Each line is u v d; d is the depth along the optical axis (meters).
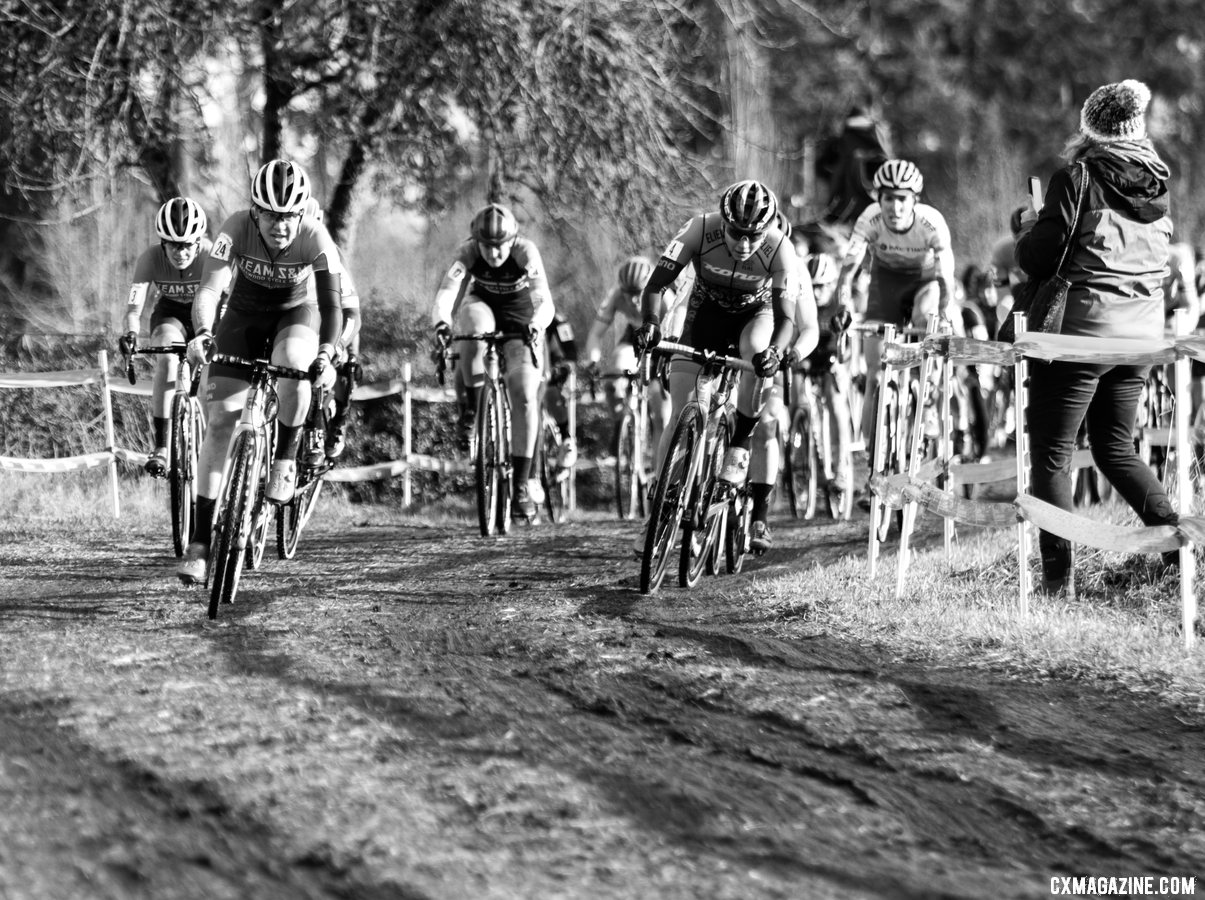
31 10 40.41
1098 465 20.56
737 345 23.92
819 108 102.88
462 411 32.12
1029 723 14.59
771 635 18.66
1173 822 12.12
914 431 22.23
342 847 10.47
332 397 25.70
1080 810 12.30
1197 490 23.86
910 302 33.03
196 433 27.55
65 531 31.53
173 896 9.49
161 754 12.41
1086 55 120.19
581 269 74.06
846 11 106.75
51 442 40.94
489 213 30.00
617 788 12.20
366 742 13.08
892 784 12.73
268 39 43.66
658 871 10.45
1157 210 20.00
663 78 48.34
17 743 12.66
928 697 15.34
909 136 113.56
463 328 31.38
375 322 50.00
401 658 16.81
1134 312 20.06
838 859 10.95
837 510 38.50
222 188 50.66
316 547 29.17
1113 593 20.95
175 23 40.25
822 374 38.88
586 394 49.25
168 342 27.89
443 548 29.03
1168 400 31.53
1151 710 15.16
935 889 10.49
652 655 16.97
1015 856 11.34
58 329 60.19
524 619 19.59
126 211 61.38
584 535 31.66
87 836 10.47
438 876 10.07
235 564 20.38
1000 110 118.62
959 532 28.83
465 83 45.03
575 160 47.16
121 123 41.91
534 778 12.28
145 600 21.03
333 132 46.69
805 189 78.25
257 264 20.81
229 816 11.02
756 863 10.74
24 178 44.41
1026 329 20.11
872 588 21.94
